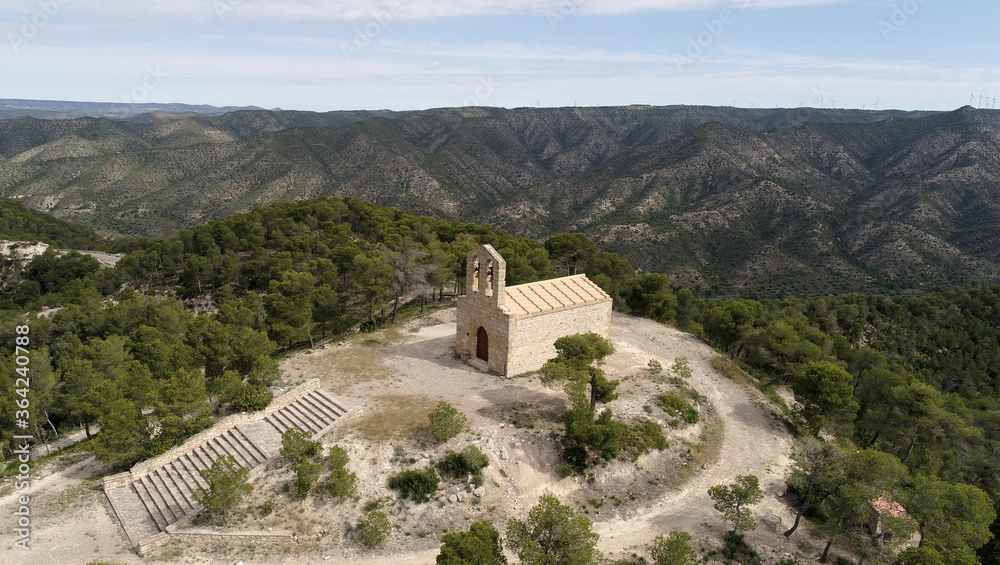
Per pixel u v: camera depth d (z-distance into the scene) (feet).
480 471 106.32
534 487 106.32
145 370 130.72
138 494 105.40
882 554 98.68
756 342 190.90
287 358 165.99
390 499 100.32
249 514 97.40
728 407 152.15
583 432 109.19
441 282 212.02
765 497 113.29
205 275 306.55
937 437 141.18
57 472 118.42
